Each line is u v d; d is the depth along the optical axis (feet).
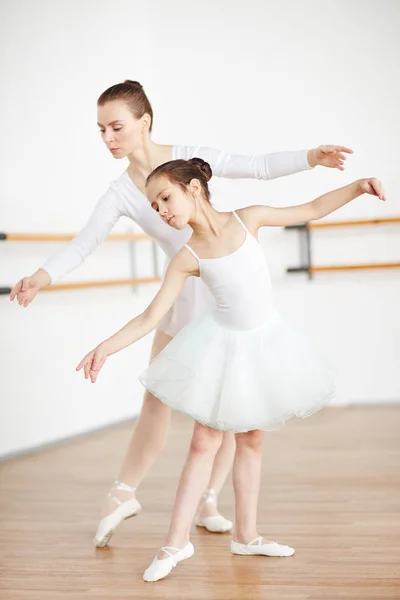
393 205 17.67
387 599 7.03
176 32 18.74
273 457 13.28
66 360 15.70
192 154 9.04
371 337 17.94
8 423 14.08
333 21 17.79
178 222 7.91
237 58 18.40
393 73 17.54
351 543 8.63
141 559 8.58
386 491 10.71
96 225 9.30
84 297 16.26
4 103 14.23
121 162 18.16
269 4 18.12
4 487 12.05
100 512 10.49
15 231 14.34
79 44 16.42
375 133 17.70
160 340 9.48
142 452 9.32
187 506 8.20
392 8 17.49
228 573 7.98
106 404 17.03
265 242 18.33
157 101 18.93
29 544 9.23
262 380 8.00
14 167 14.39
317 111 18.01
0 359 13.93
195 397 7.97
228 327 8.21
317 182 18.07
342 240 17.93
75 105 16.26
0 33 14.21
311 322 18.21
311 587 7.43
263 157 8.87
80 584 7.86
